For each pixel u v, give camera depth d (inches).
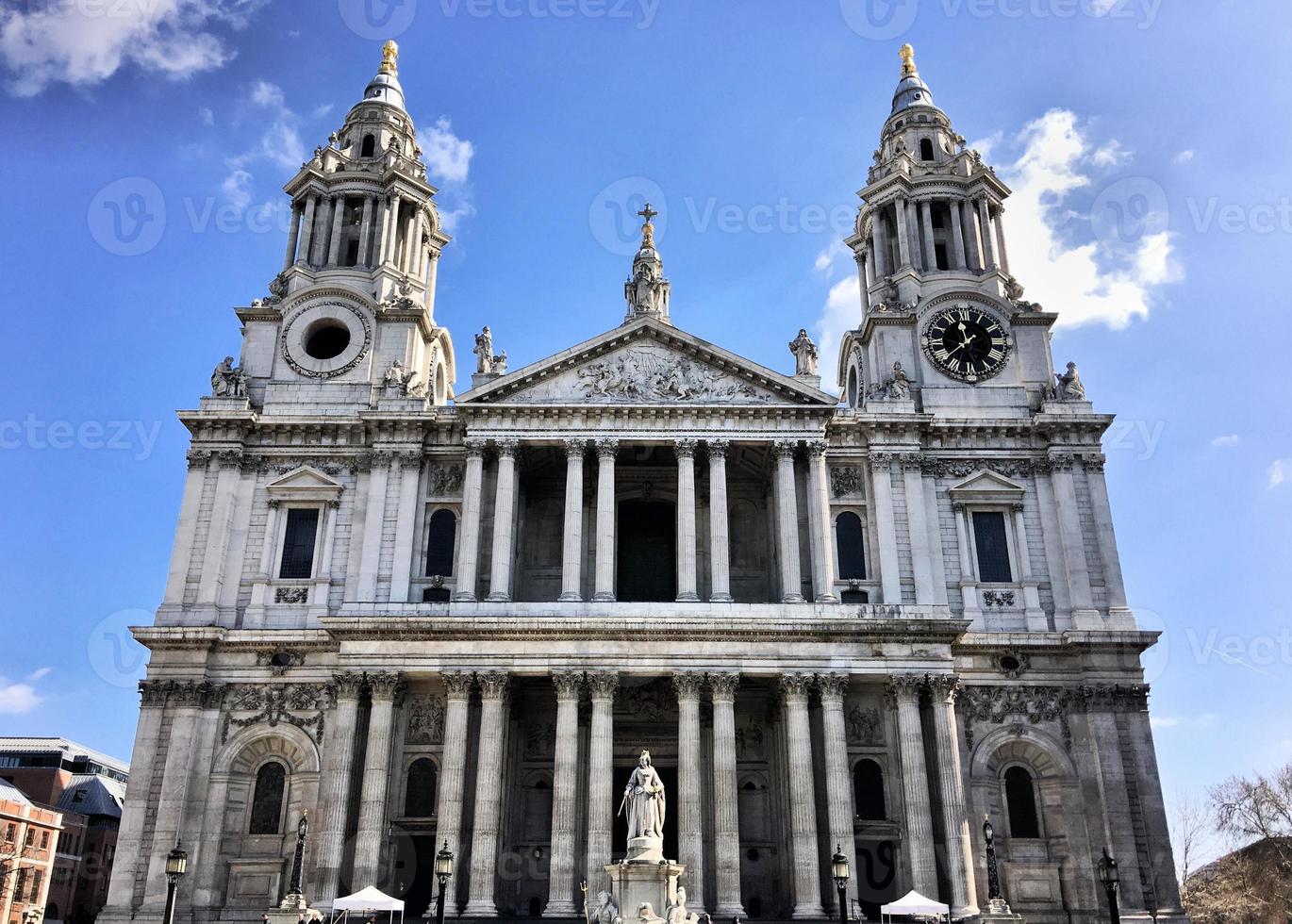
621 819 2418.8
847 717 2386.8
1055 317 2819.9
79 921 4729.3
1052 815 2370.8
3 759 5162.4
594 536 2647.6
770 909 2324.1
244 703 2411.4
